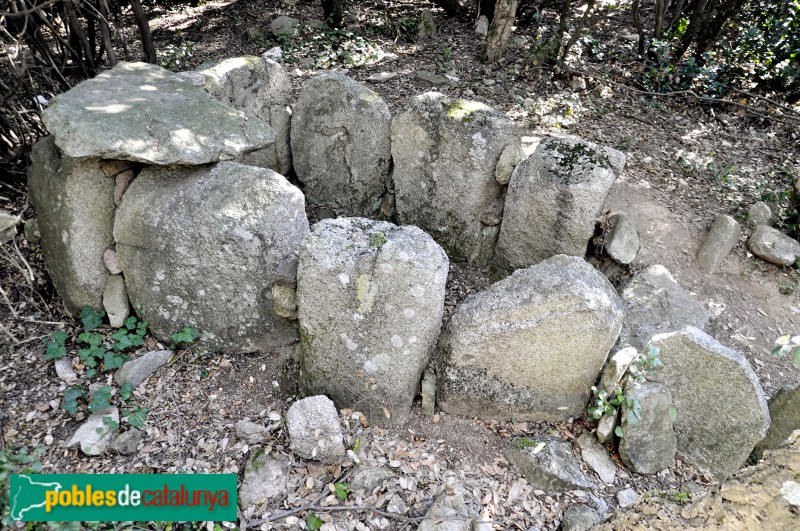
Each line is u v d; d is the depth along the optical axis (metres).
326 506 2.76
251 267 3.25
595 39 7.55
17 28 4.07
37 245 3.85
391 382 3.12
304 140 4.61
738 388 2.96
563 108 6.05
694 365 3.02
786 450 1.59
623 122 6.09
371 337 3.02
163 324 3.50
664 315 3.81
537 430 3.25
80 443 2.87
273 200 3.21
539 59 6.70
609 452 3.16
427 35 7.70
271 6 8.55
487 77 6.66
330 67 6.75
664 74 6.61
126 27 7.66
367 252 2.87
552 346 3.02
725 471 3.11
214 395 3.26
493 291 3.15
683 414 3.14
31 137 4.26
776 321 4.09
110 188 3.32
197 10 8.52
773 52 6.82
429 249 2.91
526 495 2.93
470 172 4.08
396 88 6.34
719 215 4.60
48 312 3.54
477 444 3.16
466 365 3.17
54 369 3.24
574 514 2.78
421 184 4.34
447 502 2.80
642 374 3.05
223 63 4.27
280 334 3.51
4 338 3.33
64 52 4.62
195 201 3.20
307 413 2.90
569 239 3.92
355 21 8.00
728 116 6.40
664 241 4.49
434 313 3.00
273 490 2.81
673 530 1.96
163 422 3.07
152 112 3.31
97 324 3.45
